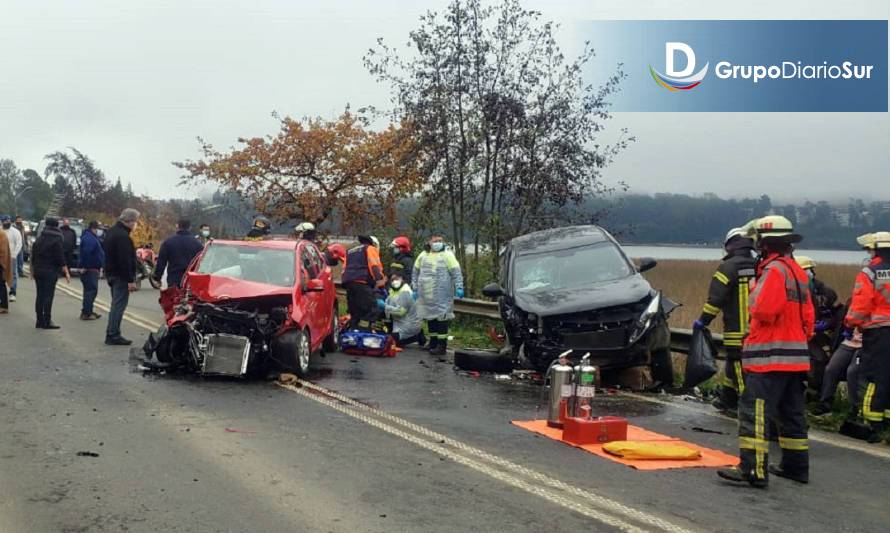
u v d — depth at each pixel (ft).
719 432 25.79
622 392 32.89
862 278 25.27
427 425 24.95
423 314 42.22
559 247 38.81
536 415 27.22
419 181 63.77
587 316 32.73
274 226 72.69
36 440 21.49
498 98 58.54
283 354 32.68
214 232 74.49
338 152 67.92
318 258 40.42
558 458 21.57
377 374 35.12
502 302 36.83
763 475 19.62
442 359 40.65
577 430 22.98
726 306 27.22
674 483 19.70
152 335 33.58
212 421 24.45
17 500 16.79
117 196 242.37
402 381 33.40
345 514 16.55
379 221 69.51
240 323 32.58
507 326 35.45
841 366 28.02
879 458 23.17
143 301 65.62
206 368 31.65
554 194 59.41
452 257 42.32
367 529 15.72
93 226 53.26
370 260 45.85
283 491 17.93
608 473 20.33
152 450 20.89
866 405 25.17
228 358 31.58
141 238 139.54
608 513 17.13
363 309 45.37
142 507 16.60
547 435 24.16
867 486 20.15
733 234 27.43
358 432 23.68
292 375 32.40
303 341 33.86
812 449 24.21
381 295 48.32
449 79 60.34
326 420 25.16
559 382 24.86
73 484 17.93
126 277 39.73
